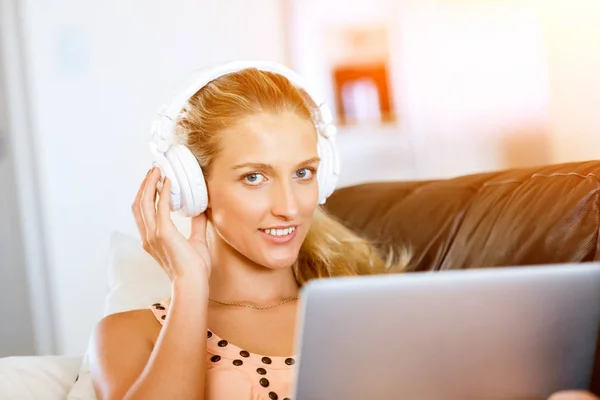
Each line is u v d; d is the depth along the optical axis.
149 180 1.27
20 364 1.53
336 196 1.95
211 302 1.38
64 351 2.87
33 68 2.78
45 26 2.78
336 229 1.52
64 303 2.86
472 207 1.49
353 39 2.84
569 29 2.31
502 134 2.54
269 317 1.35
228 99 1.25
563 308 0.85
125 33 2.79
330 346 0.81
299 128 1.25
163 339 1.19
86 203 2.82
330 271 1.48
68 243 2.84
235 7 2.84
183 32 2.81
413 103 2.76
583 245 1.18
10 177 2.88
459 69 2.61
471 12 2.55
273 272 1.39
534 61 2.43
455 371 0.84
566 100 2.35
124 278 1.73
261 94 1.25
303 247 1.48
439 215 1.55
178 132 1.29
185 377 1.16
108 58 2.79
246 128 1.23
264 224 1.24
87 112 2.79
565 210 1.21
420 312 0.81
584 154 2.30
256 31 2.86
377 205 1.76
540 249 1.23
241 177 1.24
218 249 1.38
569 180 1.26
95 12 2.78
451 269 1.42
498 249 1.32
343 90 2.85
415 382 0.84
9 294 2.92
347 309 0.80
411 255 1.55
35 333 2.88
